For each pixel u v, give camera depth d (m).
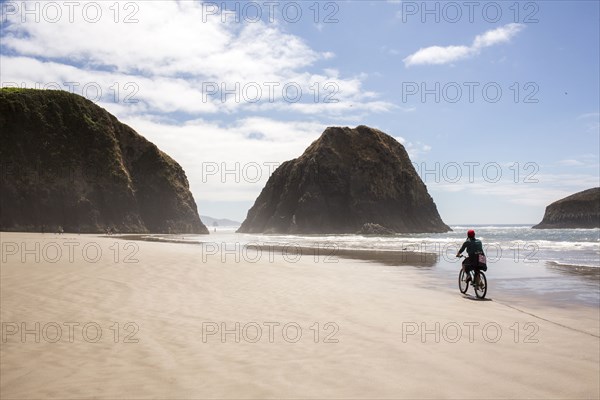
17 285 10.12
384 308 9.23
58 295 9.16
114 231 80.69
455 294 12.12
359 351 5.91
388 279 14.99
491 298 11.56
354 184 112.75
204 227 101.38
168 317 7.63
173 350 5.77
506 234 88.25
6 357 5.39
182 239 52.84
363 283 13.52
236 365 5.22
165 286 10.86
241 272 14.59
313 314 8.34
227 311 8.34
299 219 110.38
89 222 77.88
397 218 112.62
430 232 116.50
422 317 8.35
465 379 4.89
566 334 7.22
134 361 5.30
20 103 79.12
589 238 65.06
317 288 11.88
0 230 69.06
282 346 6.10
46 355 5.48
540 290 13.16
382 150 119.06
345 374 4.97
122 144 93.25
